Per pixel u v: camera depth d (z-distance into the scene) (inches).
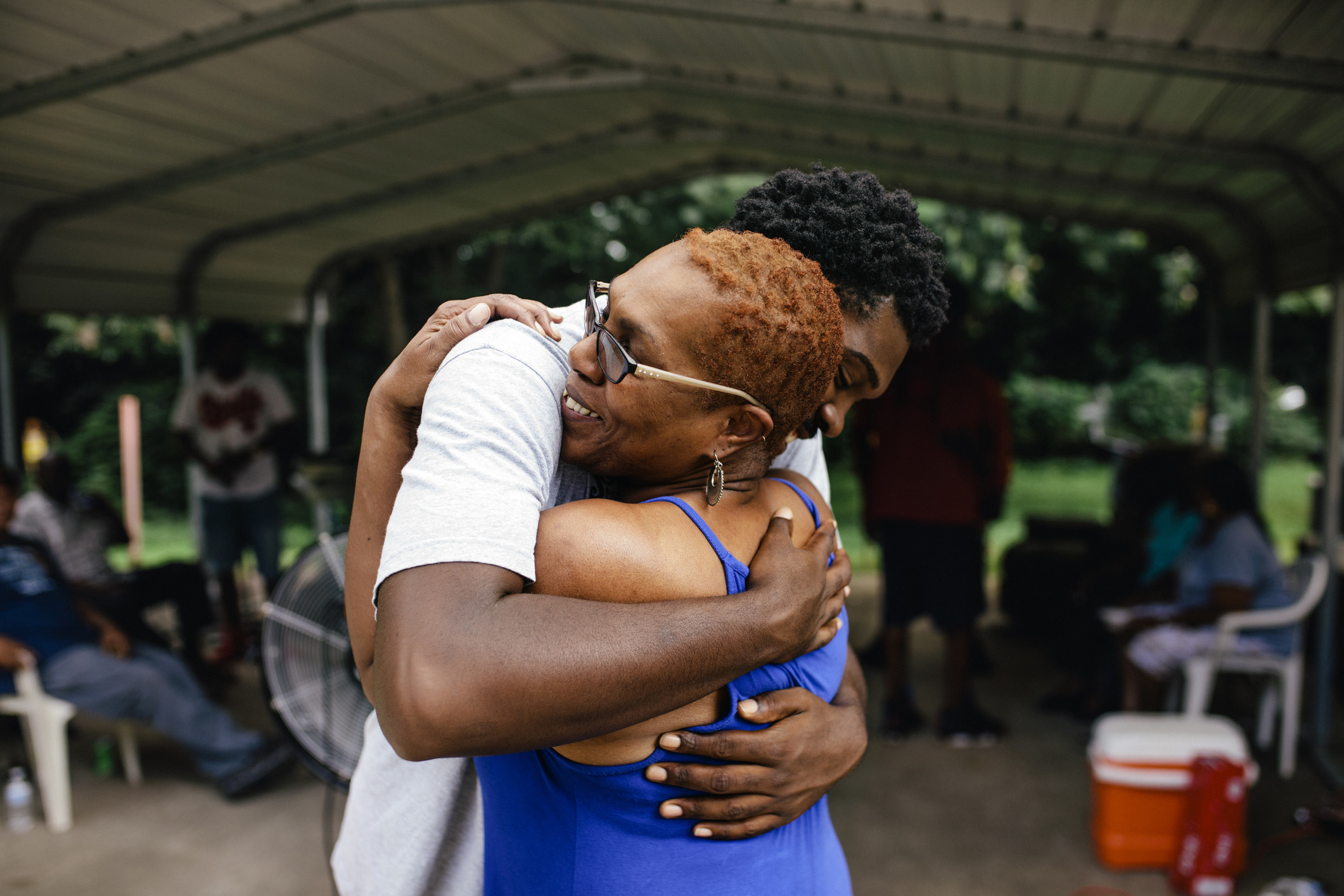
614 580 30.1
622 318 31.6
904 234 39.6
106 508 191.3
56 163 164.7
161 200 198.5
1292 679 153.5
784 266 32.1
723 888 35.4
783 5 115.7
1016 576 243.3
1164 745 123.6
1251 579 151.9
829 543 36.9
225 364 216.8
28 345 482.3
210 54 129.3
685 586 31.5
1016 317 659.4
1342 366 151.1
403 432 36.8
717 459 33.7
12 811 138.1
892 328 40.2
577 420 33.3
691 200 456.8
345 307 491.2
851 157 201.5
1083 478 609.6
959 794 150.0
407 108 170.2
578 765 33.5
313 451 296.5
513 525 29.3
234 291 258.7
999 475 166.2
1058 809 144.6
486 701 26.2
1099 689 181.2
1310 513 237.3
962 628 169.3
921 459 164.4
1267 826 137.2
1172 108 132.6
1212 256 229.5
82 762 162.4
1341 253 147.9
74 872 125.9
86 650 142.1
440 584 27.8
